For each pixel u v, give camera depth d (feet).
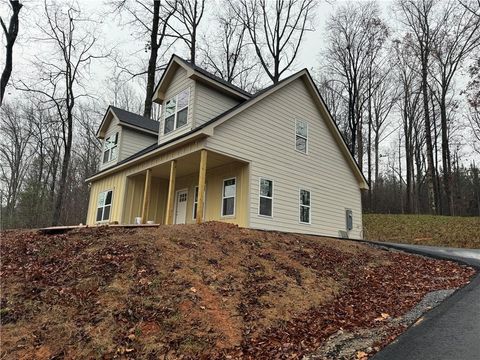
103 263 18.57
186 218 44.50
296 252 26.11
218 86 39.83
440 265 28.14
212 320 15.48
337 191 47.80
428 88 89.15
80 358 12.67
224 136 34.30
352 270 25.26
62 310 14.90
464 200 130.31
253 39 85.76
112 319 14.56
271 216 37.52
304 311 17.97
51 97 65.26
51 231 26.12
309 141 44.86
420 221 65.92
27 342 13.08
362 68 91.56
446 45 82.74
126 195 47.83
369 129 100.01
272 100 40.47
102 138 60.80
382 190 131.03
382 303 19.74
